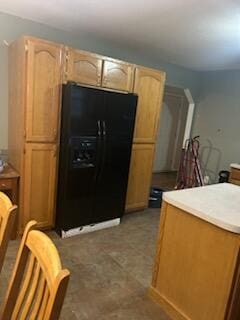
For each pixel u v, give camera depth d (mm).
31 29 2973
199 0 2076
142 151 3592
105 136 2910
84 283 2207
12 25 2848
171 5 2229
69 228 2908
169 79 4711
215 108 5027
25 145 2598
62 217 2844
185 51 3727
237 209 1758
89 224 3082
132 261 2594
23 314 916
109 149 2994
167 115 6484
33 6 2545
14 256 2455
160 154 6637
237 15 2305
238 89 4652
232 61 4109
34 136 2625
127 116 3078
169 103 6441
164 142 6625
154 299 2062
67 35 3250
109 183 3107
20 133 2617
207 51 3637
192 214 1723
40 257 910
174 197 1901
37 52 2471
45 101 2613
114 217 3305
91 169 2889
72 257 2568
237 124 4699
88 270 2389
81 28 3111
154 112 3570
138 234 3180
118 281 2273
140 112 3414
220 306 1616
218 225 1562
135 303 2031
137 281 2293
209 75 5066
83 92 2648
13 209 1211
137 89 3299
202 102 5246
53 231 3020
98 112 2809
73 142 2686
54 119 2705
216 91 4988
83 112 2695
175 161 6906
